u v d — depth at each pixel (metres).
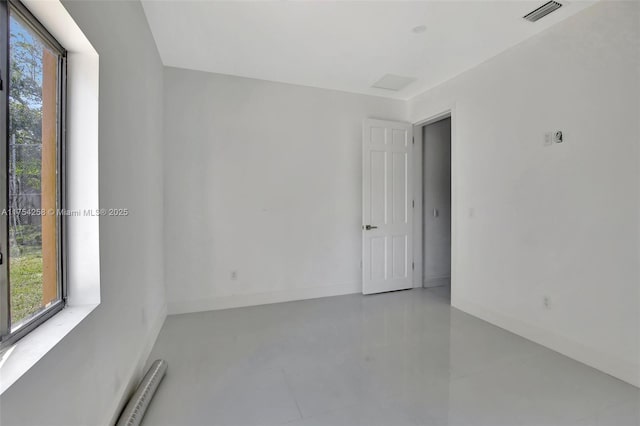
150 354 2.38
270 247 3.57
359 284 4.03
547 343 2.50
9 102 1.01
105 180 1.48
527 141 2.64
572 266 2.33
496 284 2.95
